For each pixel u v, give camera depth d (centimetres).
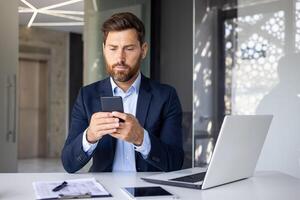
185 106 375
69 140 160
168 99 167
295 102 309
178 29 381
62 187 121
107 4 371
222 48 350
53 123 796
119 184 132
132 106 166
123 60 153
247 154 140
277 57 320
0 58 301
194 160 353
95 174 152
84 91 169
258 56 331
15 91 309
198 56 357
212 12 354
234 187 131
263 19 328
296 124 307
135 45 154
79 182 130
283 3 316
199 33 357
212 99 353
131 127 137
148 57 385
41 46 775
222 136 120
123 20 152
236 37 343
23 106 772
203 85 356
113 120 136
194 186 126
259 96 329
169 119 166
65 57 810
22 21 678
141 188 122
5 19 306
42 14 616
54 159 763
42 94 794
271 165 315
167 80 388
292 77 311
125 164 163
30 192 117
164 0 393
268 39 325
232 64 346
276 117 318
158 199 109
